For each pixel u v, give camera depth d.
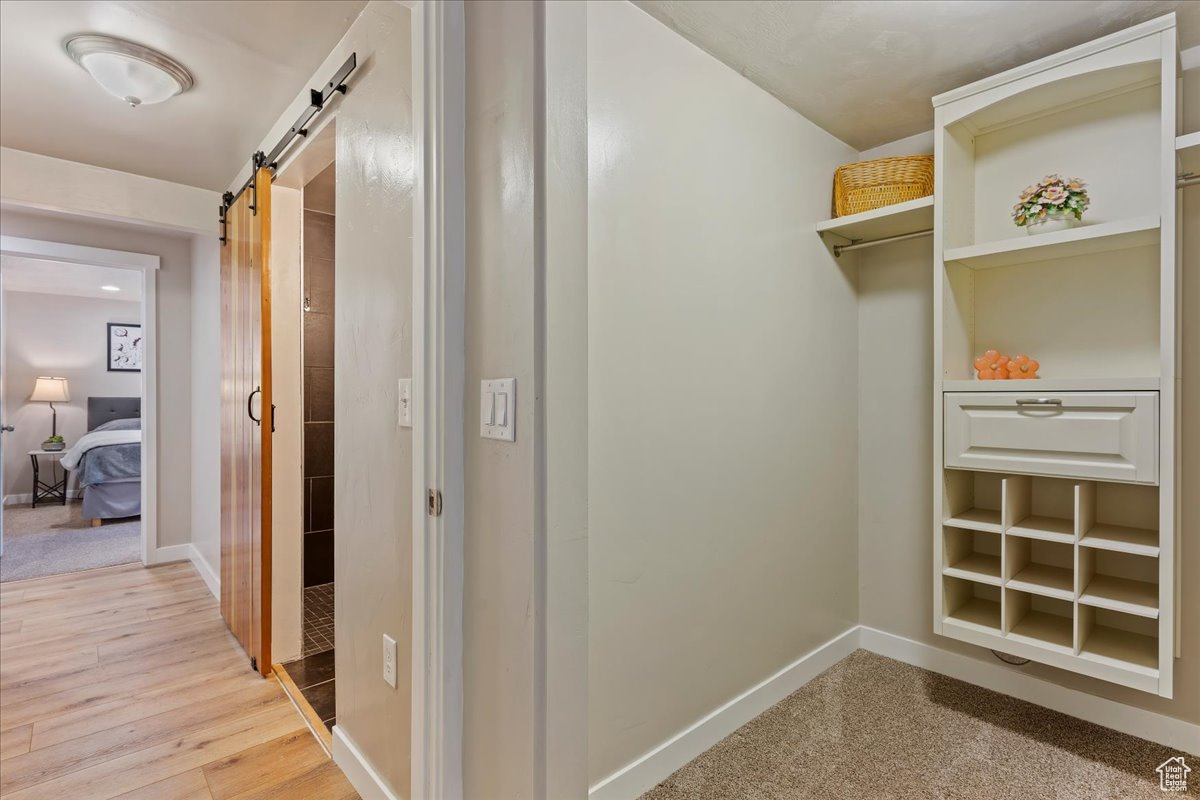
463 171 1.25
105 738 1.92
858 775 1.69
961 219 2.06
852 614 2.51
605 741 1.54
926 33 1.72
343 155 1.79
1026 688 2.09
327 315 3.60
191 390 3.97
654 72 1.66
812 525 2.28
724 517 1.89
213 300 3.39
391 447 1.51
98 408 6.32
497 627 1.15
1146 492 1.84
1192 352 1.77
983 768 1.72
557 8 1.07
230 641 2.68
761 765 1.74
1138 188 1.83
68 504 5.84
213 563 3.37
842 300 2.45
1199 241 1.75
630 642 1.61
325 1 1.61
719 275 1.87
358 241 1.71
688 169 1.76
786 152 2.13
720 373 1.87
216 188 3.09
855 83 2.00
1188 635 1.78
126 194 2.87
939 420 1.98
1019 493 1.95
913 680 2.25
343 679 1.79
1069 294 1.99
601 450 1.54
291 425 2.54
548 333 1.05
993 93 1.86
